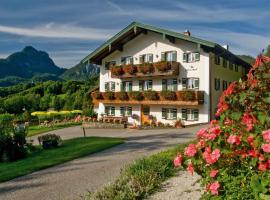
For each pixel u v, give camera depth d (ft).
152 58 124.47
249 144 15.81
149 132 94.22
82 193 33.81
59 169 47.37
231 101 17.46
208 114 110.93
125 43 131.75
